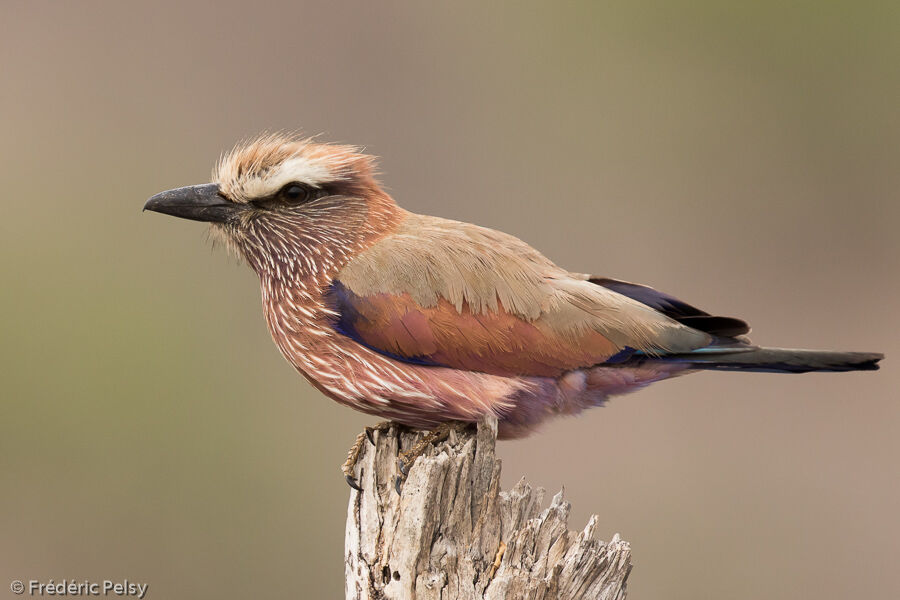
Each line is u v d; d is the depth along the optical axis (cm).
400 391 816
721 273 1694
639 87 1845
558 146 1791
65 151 1670
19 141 1675
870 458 1411
